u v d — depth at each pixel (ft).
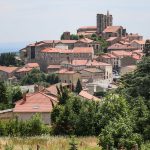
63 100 293.02
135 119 185.47
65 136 223.51
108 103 230.07
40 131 248.11
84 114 239.09
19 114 329.52
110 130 157.17
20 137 217.56
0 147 170.09
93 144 190.08
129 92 269.64
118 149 154.61
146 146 159.22
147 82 268.00
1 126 246.68
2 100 437.17
